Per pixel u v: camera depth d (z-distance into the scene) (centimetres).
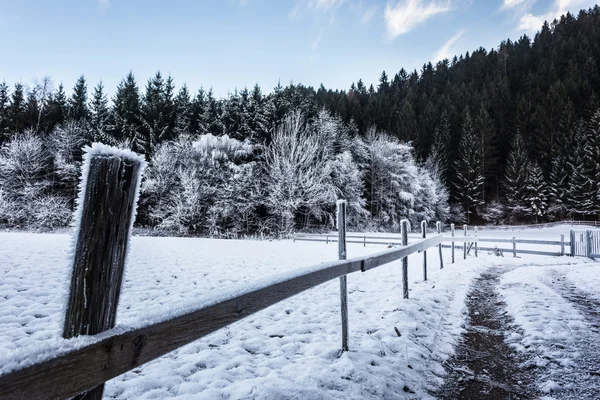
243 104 3466
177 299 470
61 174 2734
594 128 4250
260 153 3006
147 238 1866
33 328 334
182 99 3741
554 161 4338
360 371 249
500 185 5038
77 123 3131
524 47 8275
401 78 9569
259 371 250
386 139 3797
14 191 2544
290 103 3500
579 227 3559
